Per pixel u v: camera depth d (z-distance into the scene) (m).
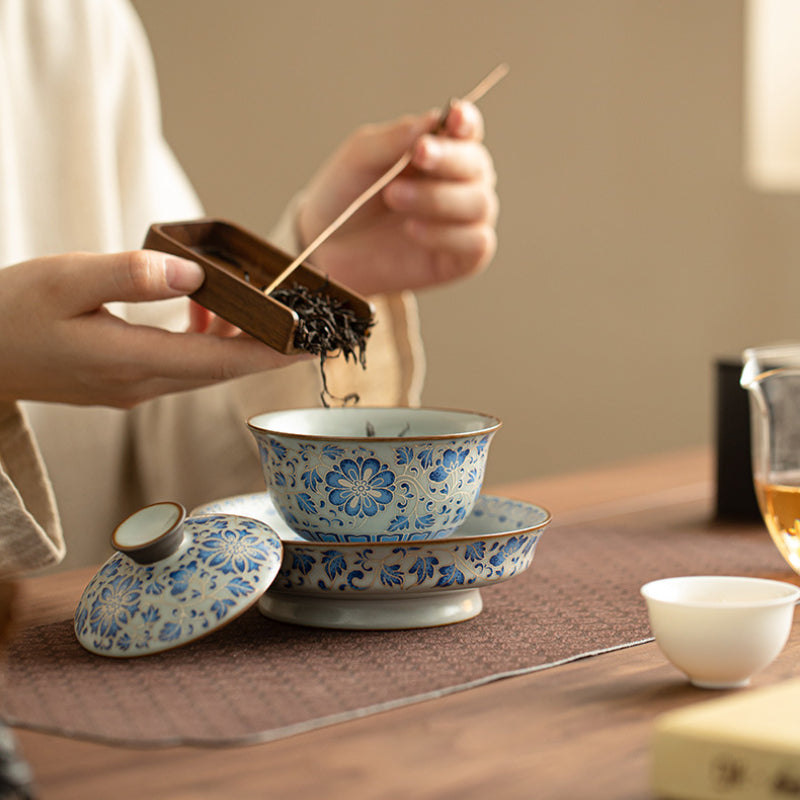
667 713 0.92
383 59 2.67
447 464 1.03
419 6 2.70
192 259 1.08
